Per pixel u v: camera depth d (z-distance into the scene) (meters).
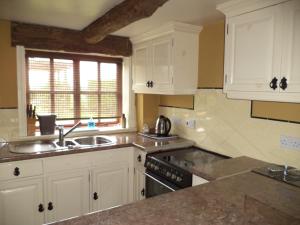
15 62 2.58
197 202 1.30
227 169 1.87
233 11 1.84
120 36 3.11
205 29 2.57
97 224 1.07
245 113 2.21
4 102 2.57
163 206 1.25
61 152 2.38
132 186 2.81
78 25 2.63
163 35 2.62
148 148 2.53
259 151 2.11
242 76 1.81
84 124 3.31
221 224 1.09
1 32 2.49
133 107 3.41
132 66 3.28
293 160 1.87
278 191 1.46
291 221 1.13
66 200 2.47
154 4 1.64
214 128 2.54
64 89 3.14
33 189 2.30
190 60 2.62
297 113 1.83
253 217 1.16
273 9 1.59
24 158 2.22
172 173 2.08
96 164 2.60
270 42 1.62
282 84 1.55
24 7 2.06
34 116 2.80
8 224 2.23
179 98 3.03
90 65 3.29
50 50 2.82
